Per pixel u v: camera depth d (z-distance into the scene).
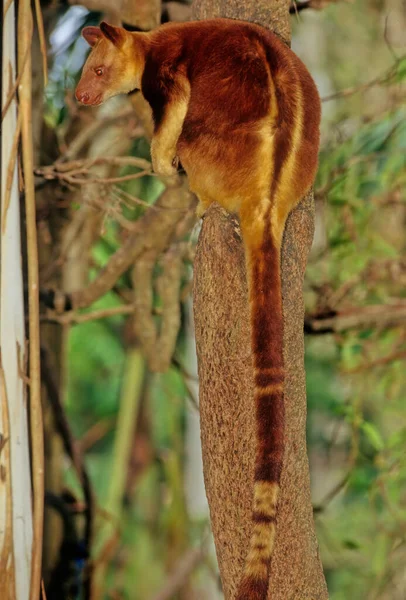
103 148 11.84
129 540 19.36
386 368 13.01
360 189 12.41
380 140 11.77
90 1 9.98
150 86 7.39
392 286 12.80
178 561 17.64
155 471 20.50
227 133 6.52
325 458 18.80
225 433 6.40
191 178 6.82
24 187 6.82
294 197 6.40
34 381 6.62
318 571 6.59
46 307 11.06
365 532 15.92
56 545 13.16
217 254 6.32
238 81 6.61
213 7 7.56
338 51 18.66
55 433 13.29
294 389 6.43
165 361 11.44
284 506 6.38
